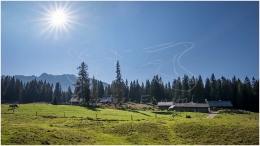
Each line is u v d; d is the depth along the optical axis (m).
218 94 146.38
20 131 32.28
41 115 55.84
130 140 39.03
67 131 37.94
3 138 27.77
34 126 37.66
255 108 128.12
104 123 49.62
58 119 51.28
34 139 30.05
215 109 122.44
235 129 43.78
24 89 164.88
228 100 143.50
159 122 52.34
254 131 42.28
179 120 56.66
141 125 48.03
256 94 131.25
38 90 179.62
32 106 77.81
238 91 134.25
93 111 74.81
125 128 45.69
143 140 39.38
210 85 156.38
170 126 48.75
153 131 44.59
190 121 52.66
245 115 89.31
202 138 41.03
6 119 46.28
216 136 41.44
